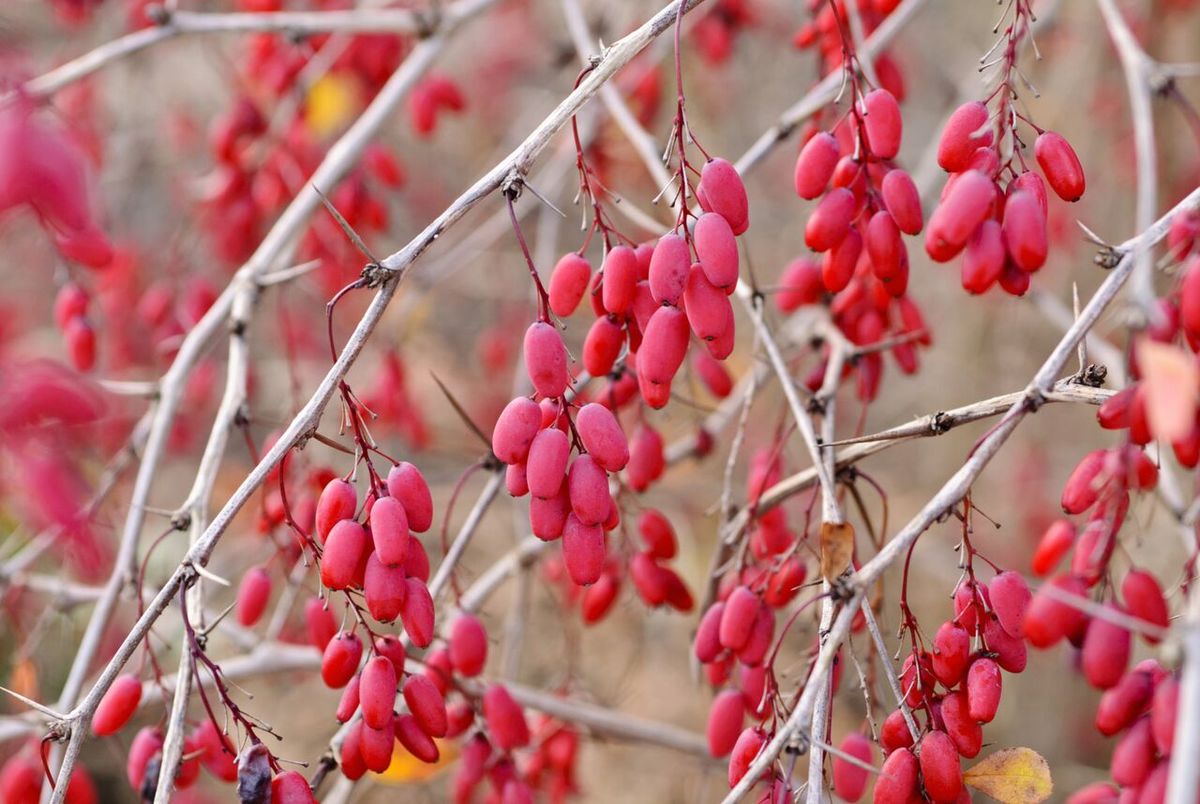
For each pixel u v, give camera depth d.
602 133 3.58
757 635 1.83
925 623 4.09
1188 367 1.21
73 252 2.39
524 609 3.02
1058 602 1.39
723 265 1.45
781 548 2.17
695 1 1.61
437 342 4.81
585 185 1.61
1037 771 1.60
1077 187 1.56
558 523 1.50
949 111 4.52
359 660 1.62
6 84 1.61
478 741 2.16
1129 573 1.41
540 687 4.21
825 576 1.62
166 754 1.65
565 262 1.55
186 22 2.85
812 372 2.38
